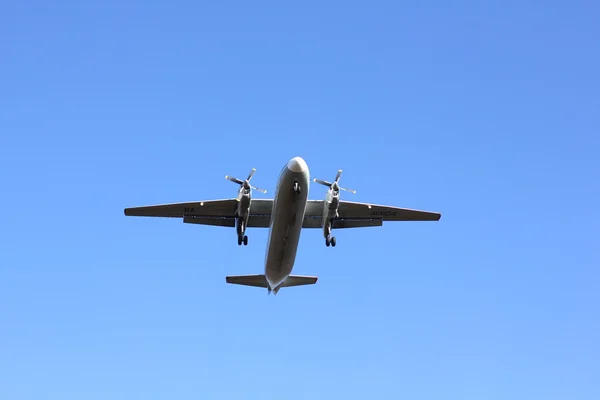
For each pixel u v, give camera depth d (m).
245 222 84.19
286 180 74.25
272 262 82.81
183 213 85.38
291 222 77.50
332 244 85.81
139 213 84.12
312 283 91.00
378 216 87.94
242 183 83.81
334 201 82.75
